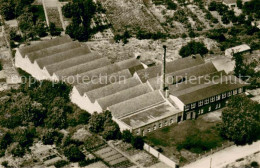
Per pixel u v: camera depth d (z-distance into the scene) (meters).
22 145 172.25
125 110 184.00
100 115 180.25
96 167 160.12
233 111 173.75
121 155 167.12
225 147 172.00
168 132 181.25
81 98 197.38
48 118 185.00
